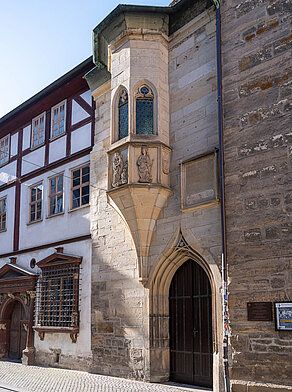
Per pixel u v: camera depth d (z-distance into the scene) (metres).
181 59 11.69
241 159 9.16
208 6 11.20
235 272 8.82
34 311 15.04
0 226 18.30
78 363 12.97
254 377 8.24
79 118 15.09
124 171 11.28
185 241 10.57
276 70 8.95
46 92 16.31
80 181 14.69
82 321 13.13
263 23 9.31
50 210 15.76
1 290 16.55
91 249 13.34
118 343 11.71
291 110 8.59
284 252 8.23
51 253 14.96
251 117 9.16
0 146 19.12
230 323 8.70
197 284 10.77
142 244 11.28
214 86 10.77
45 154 16.36
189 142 11.04
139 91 11.62
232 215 9.09
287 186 8.40
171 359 11.03
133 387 10.16
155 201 11.08
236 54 9.65
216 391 9.25
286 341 7.96
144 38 11.86
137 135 11.30
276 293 8.21
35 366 14.19
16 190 17.58
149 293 11.10
